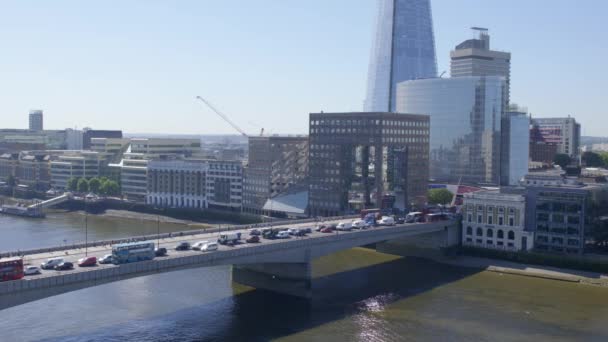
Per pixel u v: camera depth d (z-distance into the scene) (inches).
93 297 7003.0
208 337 5802.2
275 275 7455.7
